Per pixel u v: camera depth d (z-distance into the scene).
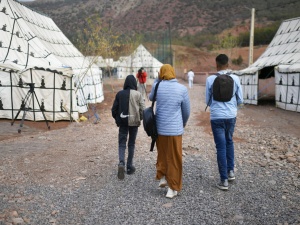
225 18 109.38
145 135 8.50
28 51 12.21
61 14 172.38
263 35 73.12
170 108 4.18
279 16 88.69
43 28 16.08
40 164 5.75
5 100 10.53
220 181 4.57
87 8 175.38
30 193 4.38
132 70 38.94
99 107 15.44
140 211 3.84
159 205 4.01
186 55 67.12
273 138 7.86
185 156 6.29
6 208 3.87
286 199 4.11
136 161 5.96
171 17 129.62
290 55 14.94
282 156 6.03
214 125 4.52
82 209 3.91
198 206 3.96
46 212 3.81
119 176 4.90
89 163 5.84
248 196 4.24
